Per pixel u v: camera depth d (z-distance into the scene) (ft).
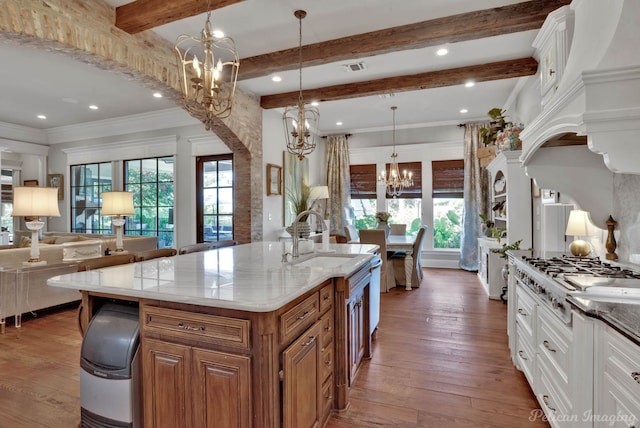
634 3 4.53
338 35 10.90
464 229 20.95
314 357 5.72
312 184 23.61
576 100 4.91
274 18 9.86
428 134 22.30
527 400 7.02
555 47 9.00
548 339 5.85
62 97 15.85
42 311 13.11
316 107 18.37
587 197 7.20
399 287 16.90
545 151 7.36
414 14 9.68
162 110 18.29
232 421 4.67
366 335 8.94
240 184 16.15
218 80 6.68
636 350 3.53
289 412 4.88
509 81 14.73
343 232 23.35
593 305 4.37
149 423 5.24
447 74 13.46
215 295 4.73
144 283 5.47
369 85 14.62
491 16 9.45
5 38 7.57
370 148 23.57
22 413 6.66
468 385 7.61
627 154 4.45
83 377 5.65
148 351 5.23
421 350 9.45
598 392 4.29
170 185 19.40
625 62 4.50
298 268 6.78
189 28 10.33
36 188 10.91
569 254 8.54
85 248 13.44
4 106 17.22
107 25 9.02
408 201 22.98
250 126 15.94
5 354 9.23
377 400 7.07
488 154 17.34
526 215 13.26
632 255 6.49
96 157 21.31
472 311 12.92
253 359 4.57
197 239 18.74
